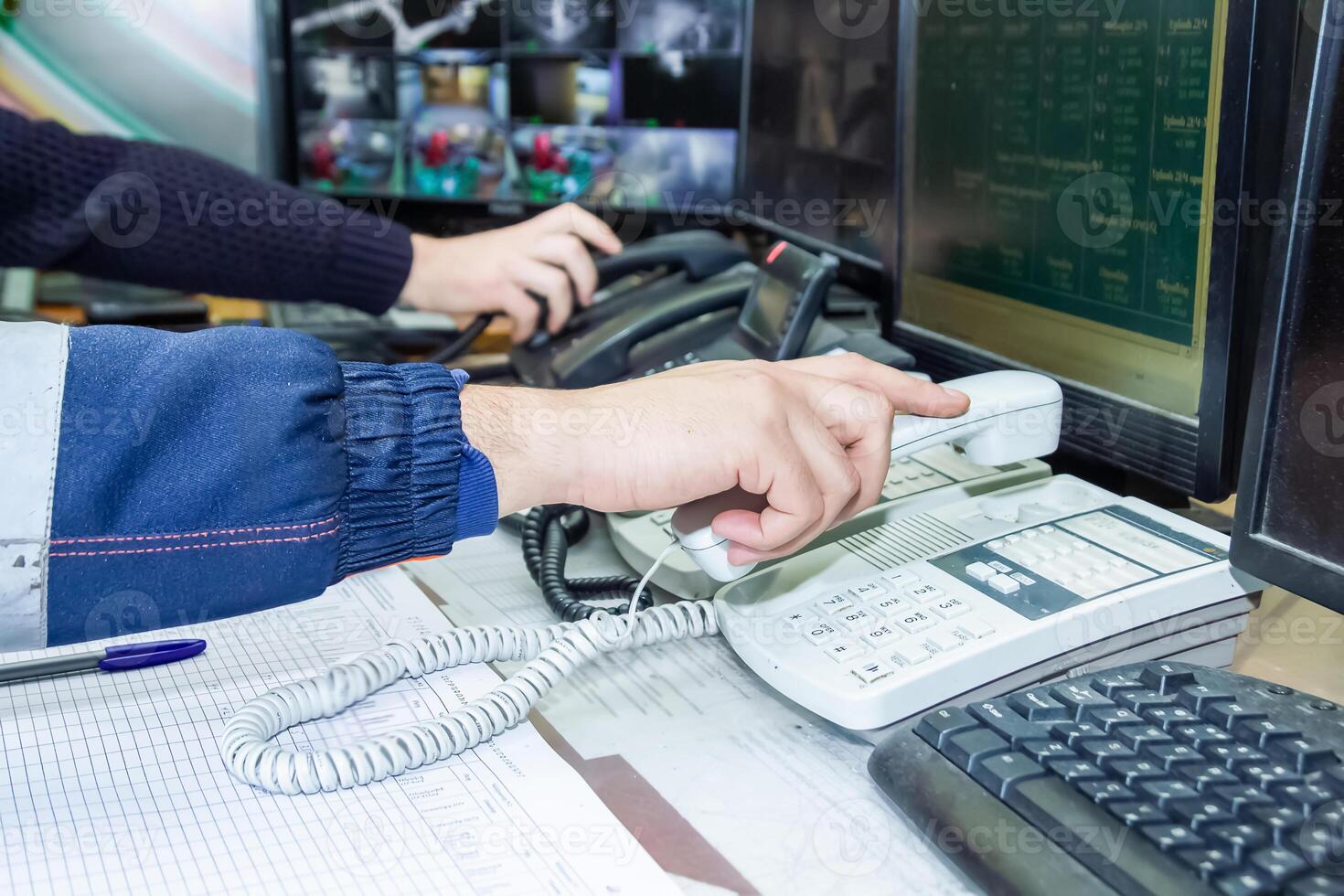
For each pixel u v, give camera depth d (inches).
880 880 17.0
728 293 38.6
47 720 21.6
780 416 21.8
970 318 33.1
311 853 17.5
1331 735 17.6
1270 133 22.8
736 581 24.8
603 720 21.8
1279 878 15.0
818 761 20.3
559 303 42.3
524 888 16.6
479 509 21.4
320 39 54.8
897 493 28.2
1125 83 25.8
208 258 43.6
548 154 54.5
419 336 48.0
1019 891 15.7
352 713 21.8
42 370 18.1
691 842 17.8
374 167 56.3
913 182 35.2
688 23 50.7
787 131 45.2
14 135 42.0
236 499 18.8
